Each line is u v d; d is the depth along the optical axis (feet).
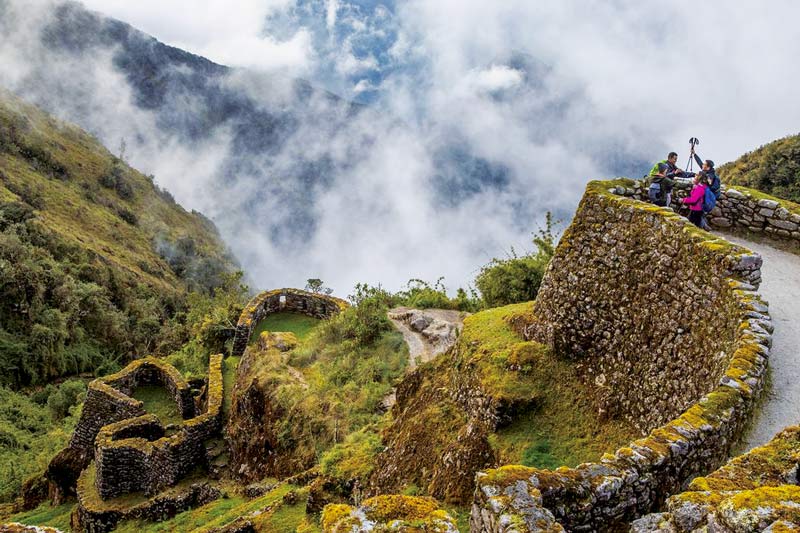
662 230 32.17
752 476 17.44
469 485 31.71
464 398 37.63
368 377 57.26
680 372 28.55
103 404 74.08
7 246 159.43
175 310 229.86
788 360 27.86
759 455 18.38
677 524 15.20
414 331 69.97
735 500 13.76
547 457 30.55
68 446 76.69
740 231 44.27
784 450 18.49
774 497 13.66
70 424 106.01
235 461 62.08
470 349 40.40
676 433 20.21
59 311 157.28
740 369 23.24
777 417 24.14
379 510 18.20
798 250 40.91
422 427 38.22
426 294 82.53
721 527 13.62
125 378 79.56
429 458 36.11
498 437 32.71
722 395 22.13
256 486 51.42
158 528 54.34
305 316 92.53
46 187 273.54
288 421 54.49
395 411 45.98
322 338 71.05
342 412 51.67
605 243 35.83
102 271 204.74
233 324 96.27
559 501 17.29
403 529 17.19
